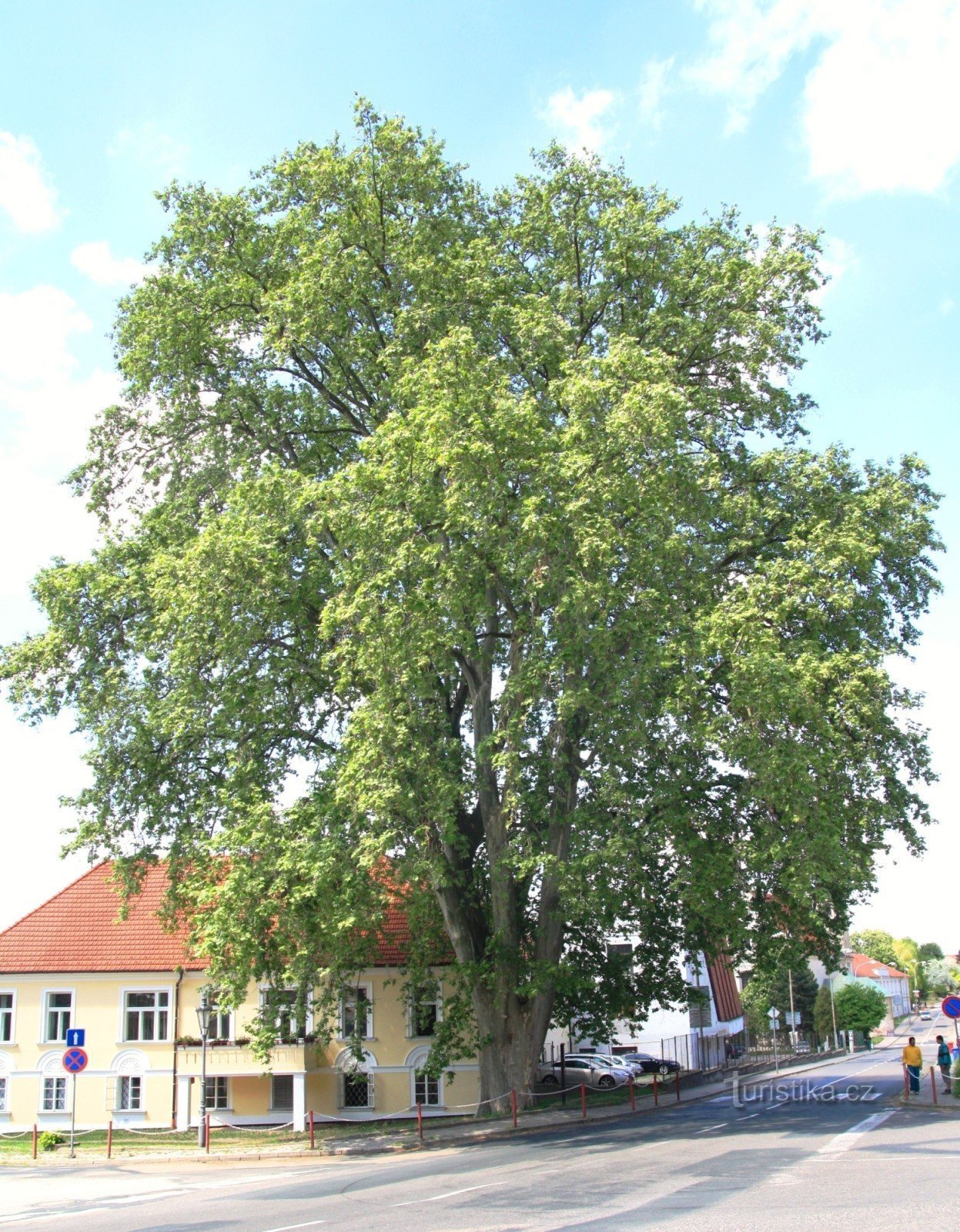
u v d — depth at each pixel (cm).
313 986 2580
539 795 2408
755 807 2339
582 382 2178
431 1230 1069
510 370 2497
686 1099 3422
